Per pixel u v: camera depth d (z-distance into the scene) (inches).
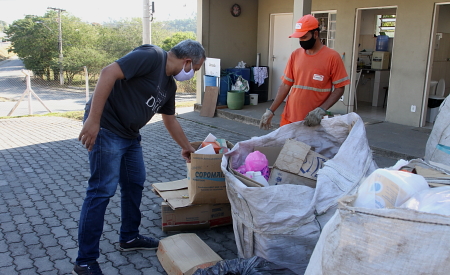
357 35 336.8
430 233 61.1
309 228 97.5
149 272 116.0
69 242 134.5
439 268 61.1
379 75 395.2
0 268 117.5
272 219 96.8
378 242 62.6
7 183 195.2
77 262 107.0
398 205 72.4
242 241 106.0
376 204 72.4
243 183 105.7
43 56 1151.0
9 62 1529.3
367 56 428.5
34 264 120.2
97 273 106.6
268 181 118.4
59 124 368.2
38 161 236.1
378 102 402.9
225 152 131.3
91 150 100.3
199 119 374.6
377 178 75.9
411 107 301.0
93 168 106.6
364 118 332.5
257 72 418.3
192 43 109.0
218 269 90.0
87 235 105.6
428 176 92.9
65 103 597.9
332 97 142.5
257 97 419.2
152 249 129.0
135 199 123.1
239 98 380.8
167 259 112.5
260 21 433.1
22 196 177.3
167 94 113.0
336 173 104.3
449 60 376.5
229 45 416.2
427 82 290.8
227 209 141.6
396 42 303.9
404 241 61.8
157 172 213.6
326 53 142.3
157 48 104.4
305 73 145.9
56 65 1029.2
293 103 151.5
